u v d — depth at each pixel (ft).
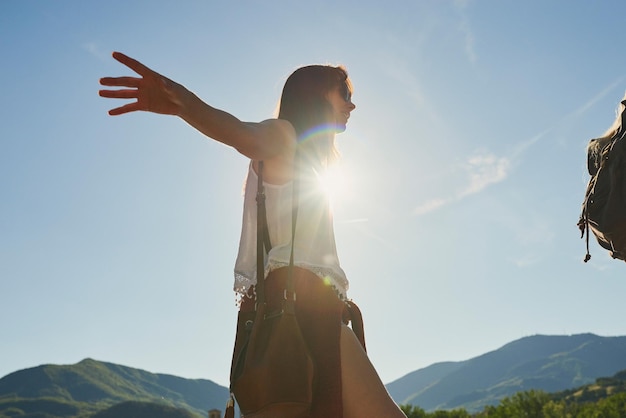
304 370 7.89
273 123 8.45
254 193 9.21
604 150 8.70
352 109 9.76
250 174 9.37
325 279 8.45
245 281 8.98
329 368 8.04
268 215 8.73
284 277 8.41
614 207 8.39
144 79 6.86
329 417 7.84
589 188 9.05
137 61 6.79
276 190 8.75
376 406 8.12
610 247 8.91
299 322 8.21
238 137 7.69
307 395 7.84
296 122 9.24
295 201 8.64
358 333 8.84
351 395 8.13
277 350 7.95
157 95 6.95
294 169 8.75
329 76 9.55
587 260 9.04
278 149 8.39
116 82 6.81
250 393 7.91
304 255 8.50
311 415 7.90
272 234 8.70
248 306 8.91
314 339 8.14
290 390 7.79
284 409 7.88
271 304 8.37
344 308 8.74
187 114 7.19
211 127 7.40
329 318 8.29
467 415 504.84
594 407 490.08
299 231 8.62
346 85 9.74
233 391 8.16
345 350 8.27
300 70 9.60
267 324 8.25
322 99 9.42
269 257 8.52
